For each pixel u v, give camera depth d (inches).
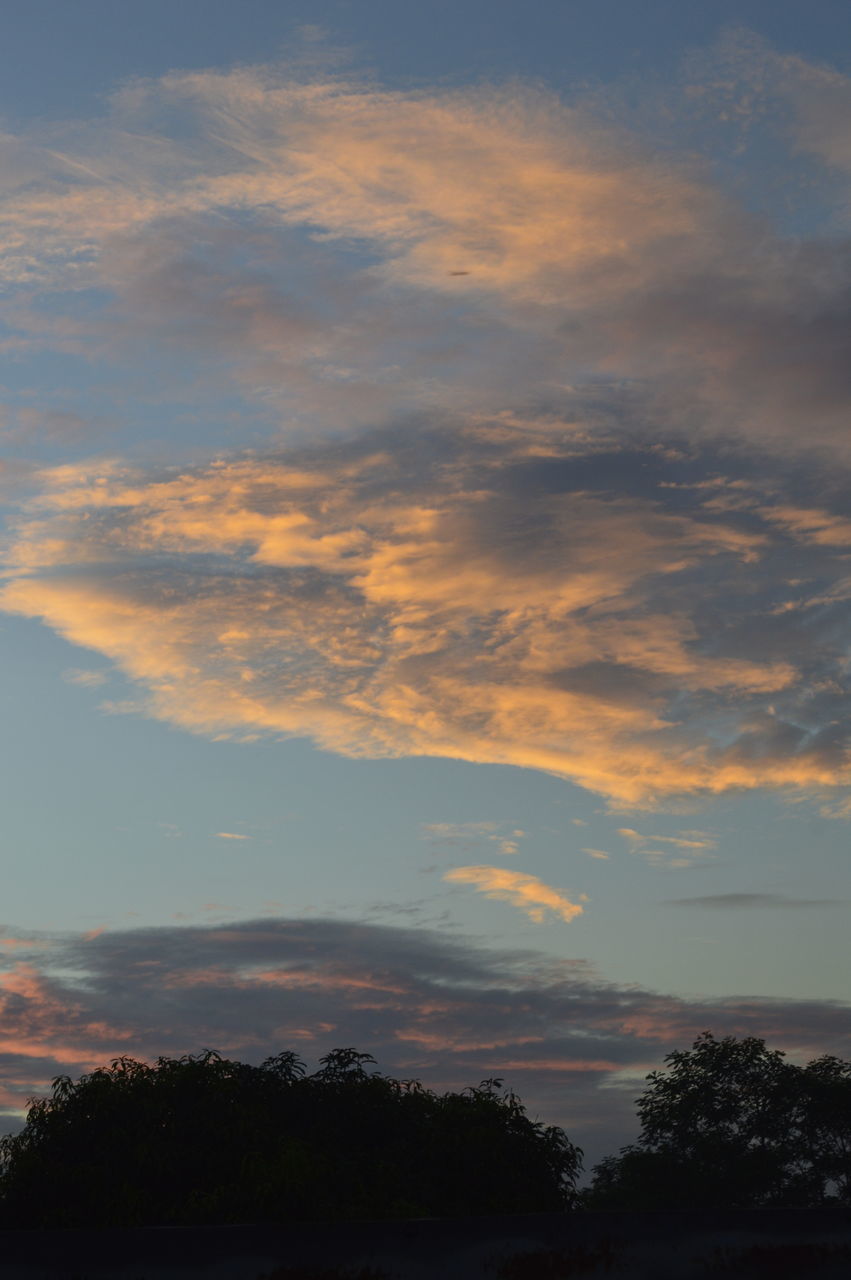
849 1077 1635.1
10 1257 117.0
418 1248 121.0
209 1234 118.0
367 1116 840.9
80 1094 792.9
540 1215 124.0
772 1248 126.2
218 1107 794.8
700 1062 1694.1
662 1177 1588.3
